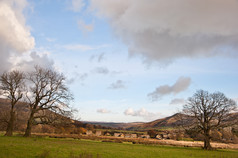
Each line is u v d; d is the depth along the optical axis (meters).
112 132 133.38
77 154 19.78
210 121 44.19
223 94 43.38
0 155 15.76
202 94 44.59
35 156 16.95
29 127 39.47
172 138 88.56
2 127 42.81
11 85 40.09
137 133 140.38
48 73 40.97
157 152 30.03
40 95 40.09
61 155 18.41
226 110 42.03
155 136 108.56
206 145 43.19
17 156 16.11
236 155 31.41
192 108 44.34
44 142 30.88
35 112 39.50
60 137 51.81
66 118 39.97
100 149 27.70
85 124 134.00
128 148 33.94
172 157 24.88
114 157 20.84
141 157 22.67
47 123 39.81
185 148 44.12
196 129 44.06
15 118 41.12
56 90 40.28
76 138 55.25
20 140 30.05
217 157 27.25
